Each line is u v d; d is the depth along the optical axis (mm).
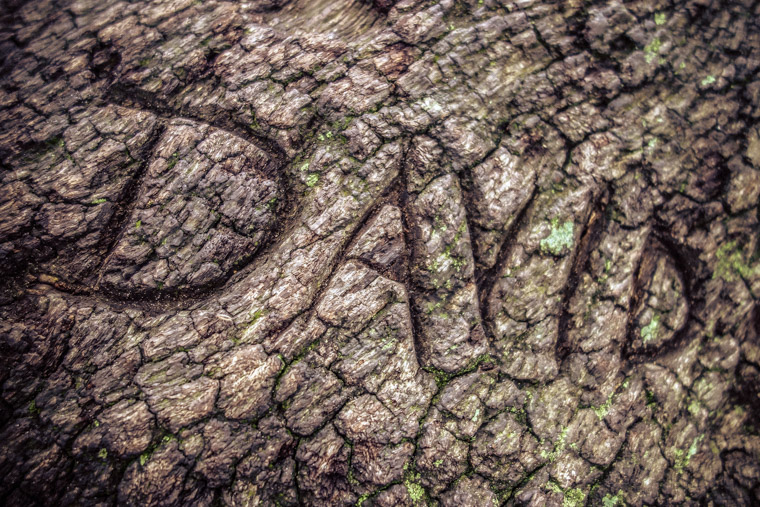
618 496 262
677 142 296
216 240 268
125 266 263
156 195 272
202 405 241
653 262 290
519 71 293
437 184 272
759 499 271
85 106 290
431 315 264
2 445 236
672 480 269
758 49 312
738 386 291
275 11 313
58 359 249
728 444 281
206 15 307
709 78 305
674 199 292
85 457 235
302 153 280
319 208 271
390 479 245
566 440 262
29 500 231
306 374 250
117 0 319
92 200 272
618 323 278
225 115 285
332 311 257
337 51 293
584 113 291
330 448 244
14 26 315
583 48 300
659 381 278
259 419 244
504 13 299
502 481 253
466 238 271
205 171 275
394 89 283
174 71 294
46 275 264
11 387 244
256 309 257
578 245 283
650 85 300
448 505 246
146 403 240
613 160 287
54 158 279
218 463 237
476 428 255
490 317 270
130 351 249
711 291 292
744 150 300
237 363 248
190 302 263
